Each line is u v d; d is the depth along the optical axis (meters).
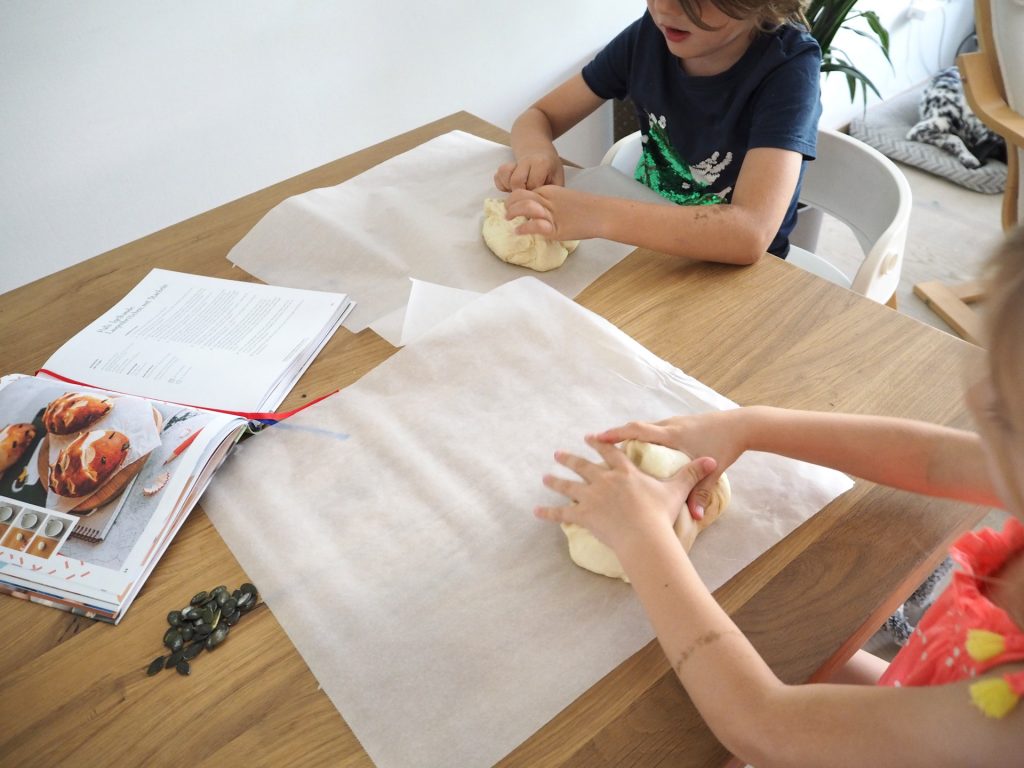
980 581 0.56
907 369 0.75
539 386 0.76
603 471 0.62
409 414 0.75
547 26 1.94
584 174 1.05
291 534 0.65
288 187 1.09
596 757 0.50
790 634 0.56
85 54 1.33
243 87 1.54
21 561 0.64
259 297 0.90
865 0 2.32
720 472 0.65
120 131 1.44
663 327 0.83
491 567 0.61
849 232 2.26
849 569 0.60
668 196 1.23
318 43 1.59
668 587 0.54
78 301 0.92
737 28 0.96
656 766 0.50
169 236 1.02
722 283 0.88
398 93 1.78
